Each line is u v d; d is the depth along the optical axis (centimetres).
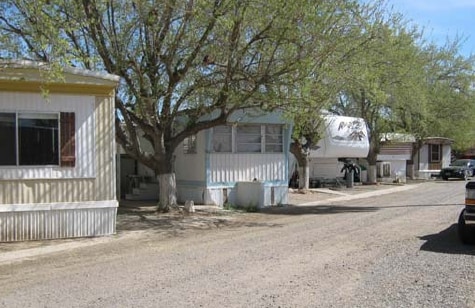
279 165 2122
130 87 1520
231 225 1491
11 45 1212
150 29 1460
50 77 1077
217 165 1975
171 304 660
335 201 2288
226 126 1994
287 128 2123
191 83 1596
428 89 3400
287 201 2142
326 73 1541
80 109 1259
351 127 2925
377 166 3884
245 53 1499
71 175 1249
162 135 1692
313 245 1091
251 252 1025
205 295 700
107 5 1399
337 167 3312
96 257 1023
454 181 4034
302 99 1554
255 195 1938
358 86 1734
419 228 1323
